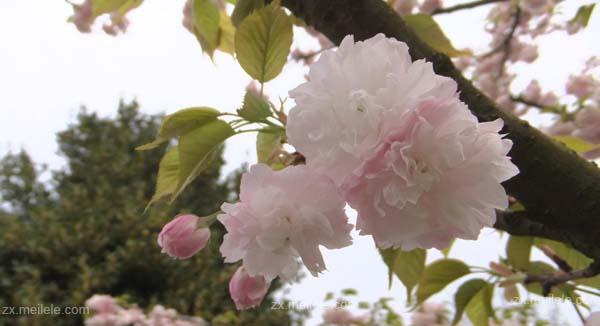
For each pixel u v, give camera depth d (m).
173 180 0.22
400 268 0.28
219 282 1.78
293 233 0.16
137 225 1.90
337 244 0.16
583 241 0.19
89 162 2.25
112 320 0.74
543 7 0.52
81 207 2.00
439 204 0.15
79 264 1.77
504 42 0.52
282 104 0.21
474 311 0.35
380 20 0.21
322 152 0.15
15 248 1.85
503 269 0.33
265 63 0.21
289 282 0.17
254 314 1.68
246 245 0.17
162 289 1.82
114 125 2.37
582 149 0.27
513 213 0.21
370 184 0.15
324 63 0.15
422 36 0.27
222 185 2.12
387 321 0.77
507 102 0.55
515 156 0.19
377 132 0.15
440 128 0.14
